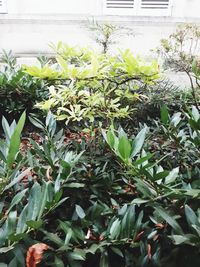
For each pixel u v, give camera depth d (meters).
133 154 1.02
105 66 1.68
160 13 3.58
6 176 0.98
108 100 1.76
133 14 3.60
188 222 0.86
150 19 3.38
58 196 0.92
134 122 1.94
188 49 3.02
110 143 1.08
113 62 1.75
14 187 1.09
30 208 0.86
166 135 1.39
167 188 0.93
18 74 2.36
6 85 2.37
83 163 1.24
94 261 1.02
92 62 1.64
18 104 2.38
